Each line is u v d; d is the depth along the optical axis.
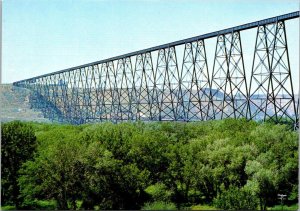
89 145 32.50
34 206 32.38
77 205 32.56
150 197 32.62
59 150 31.45
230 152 32.09
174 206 29.44
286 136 32.88
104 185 31.28
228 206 28.56
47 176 31.47
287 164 30.58
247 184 29.08
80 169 31.47
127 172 31.47
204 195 32.50
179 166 32.88
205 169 31.64
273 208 28.89
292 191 30.28
